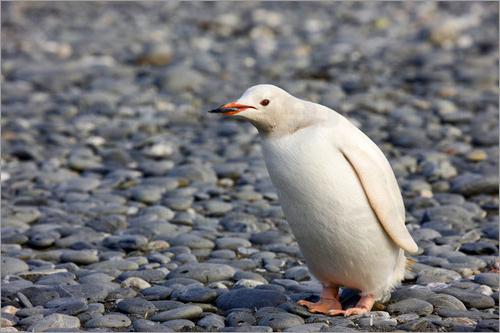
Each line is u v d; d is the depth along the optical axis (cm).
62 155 1553
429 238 1052
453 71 2156
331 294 825
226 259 1002
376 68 2222
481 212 1161
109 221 1152
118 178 1367
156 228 1112
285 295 845
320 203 753
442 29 2505
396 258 804
